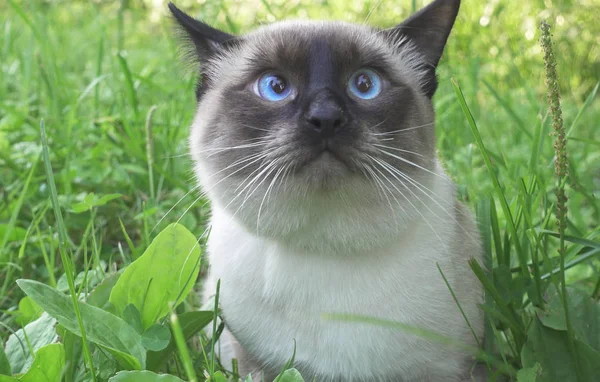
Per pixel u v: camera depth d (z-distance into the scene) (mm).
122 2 1420
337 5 1219
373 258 556
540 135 641
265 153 542
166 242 549
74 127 910
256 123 553
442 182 599
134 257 647
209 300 619
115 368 528
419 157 565
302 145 531
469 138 941
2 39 1317
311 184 535
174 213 773
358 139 535
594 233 632
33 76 1096
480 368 586
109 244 768
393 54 601
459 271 577
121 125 937
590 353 538
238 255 576
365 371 563
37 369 503
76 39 1550
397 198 547
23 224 765
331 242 550
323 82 548
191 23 625
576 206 780
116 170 840
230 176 559
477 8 1259
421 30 617
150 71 1132
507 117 1046
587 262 668
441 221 579
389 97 563
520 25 1253
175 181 775
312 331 562
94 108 991
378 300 554
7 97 1059
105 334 519
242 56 602
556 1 1235
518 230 651
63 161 846
